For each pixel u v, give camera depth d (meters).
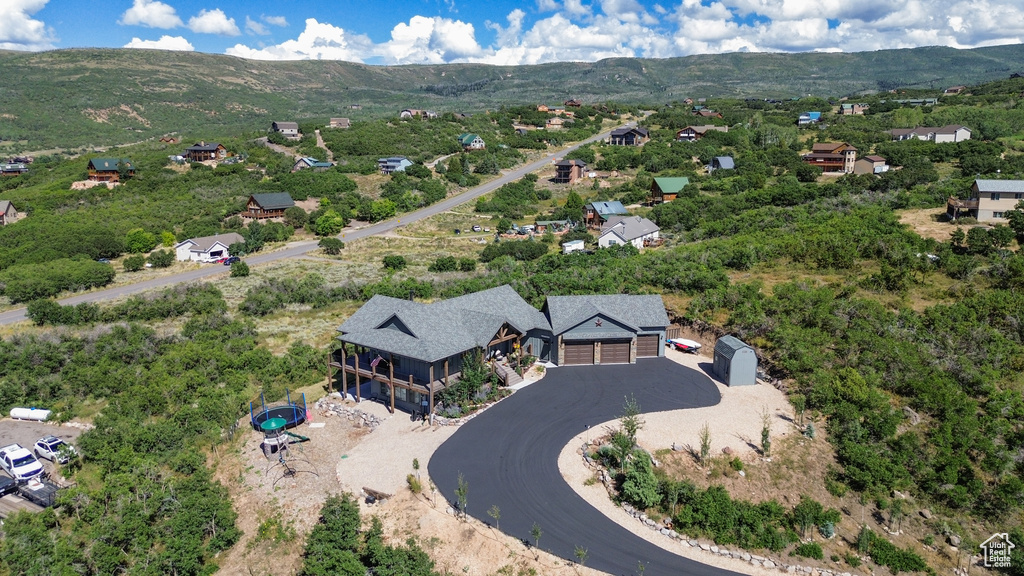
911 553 26.03
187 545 27.03
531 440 34.09
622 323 43.00
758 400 37.78
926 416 33.50
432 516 28.25
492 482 30.55
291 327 56.59
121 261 86.62
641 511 28.52
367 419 37.38
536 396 39.06
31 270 74.25
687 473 30.62
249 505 30.77
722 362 40.66
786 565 25.62
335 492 30.75
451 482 30.61
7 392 43.91
